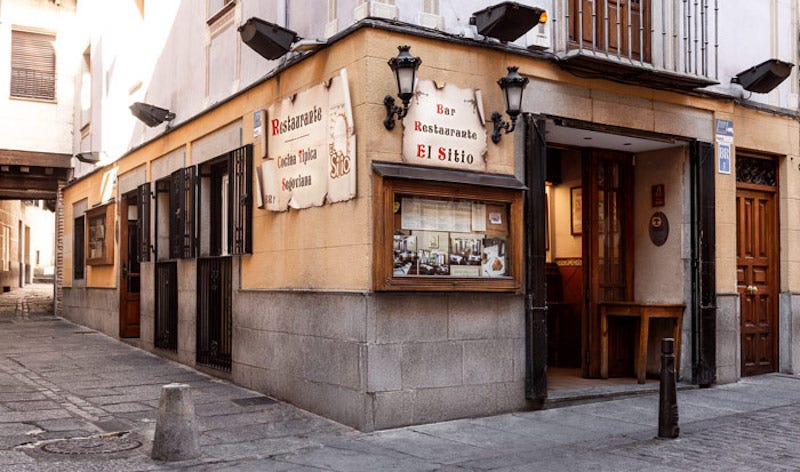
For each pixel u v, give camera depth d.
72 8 19.12
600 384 9.51
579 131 9.01
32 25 18.64
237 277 9.84
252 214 9.51
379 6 7.39
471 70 7.95
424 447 6.65
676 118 9.71
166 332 12.08
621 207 10.42
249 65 9.76
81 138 17.92
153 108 11.99
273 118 9.02
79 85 18.28
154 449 6.21
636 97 9.33
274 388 8.80
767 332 11.04
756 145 10.69
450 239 7.73
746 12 10.70
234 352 9.80
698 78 9.07
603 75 8.80
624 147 10.05
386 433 7.14
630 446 6.70
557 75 8.60
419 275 7.49
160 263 12.41
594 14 9.11
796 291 11.13
